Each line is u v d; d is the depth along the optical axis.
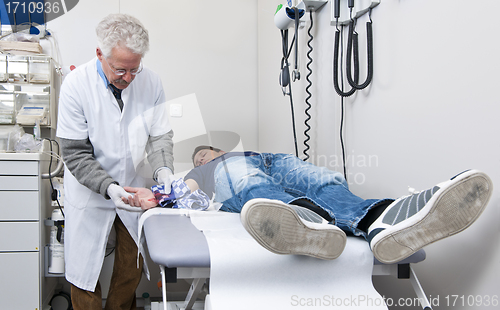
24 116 2.00
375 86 1.55
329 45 1.90
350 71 1.57
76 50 2.29
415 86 1.30
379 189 1.52
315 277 0.95
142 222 1.29
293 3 2.04
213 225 1.15
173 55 2.48
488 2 0.99
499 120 0.96
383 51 1.49
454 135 1.12
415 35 1.30
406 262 0.96
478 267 1.04
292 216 0.82
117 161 1.57
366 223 1.05
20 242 1.73
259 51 2.62
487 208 1.00
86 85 1.47
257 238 0.82
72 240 1.55
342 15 1.69
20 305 1.73
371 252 0.98
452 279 1.14
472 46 1.05
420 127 1.27
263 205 0.79
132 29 1.26
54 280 2.11
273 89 2.46
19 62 2.07
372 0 1.51
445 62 1.15
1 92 2.04
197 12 2.52
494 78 0.97
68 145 1.47
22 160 1.74
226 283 0.89
